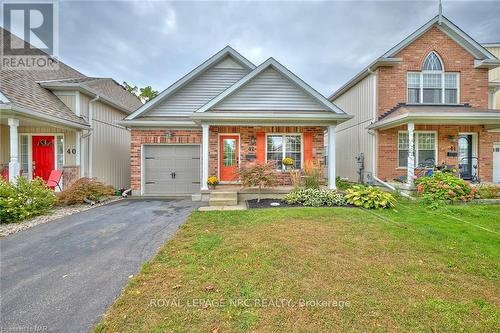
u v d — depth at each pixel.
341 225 5.38
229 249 4.11
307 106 9.86
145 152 10.66
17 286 3.18
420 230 5.07
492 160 11.14
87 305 2.79
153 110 10.95
